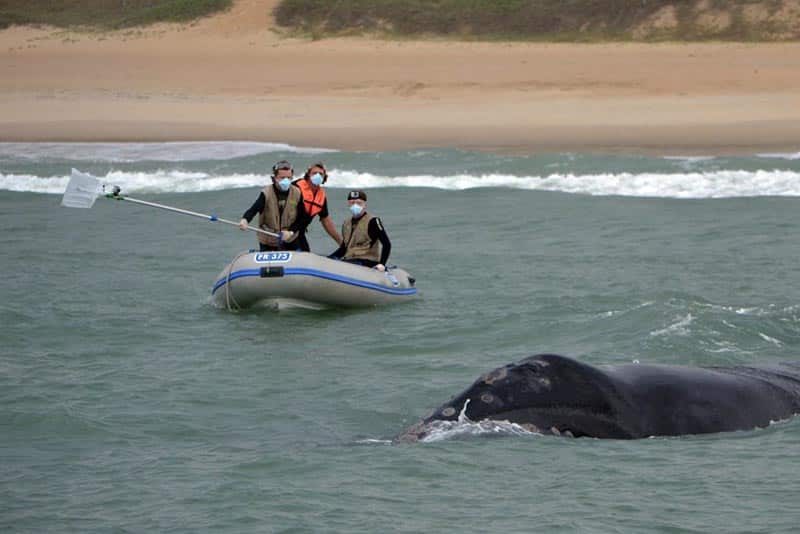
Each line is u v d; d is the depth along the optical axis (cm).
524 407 2909
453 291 5847
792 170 9862
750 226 7488
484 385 2984
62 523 2602
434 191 9312
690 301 5162
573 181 9662
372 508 2631
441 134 13962
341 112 16338
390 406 3712
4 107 17612
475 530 2480
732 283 5734
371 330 5091
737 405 3039
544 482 2719
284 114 16275
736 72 18938
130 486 2864
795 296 5388
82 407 3716
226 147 13225
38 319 5234
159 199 9350
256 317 5444
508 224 7881
